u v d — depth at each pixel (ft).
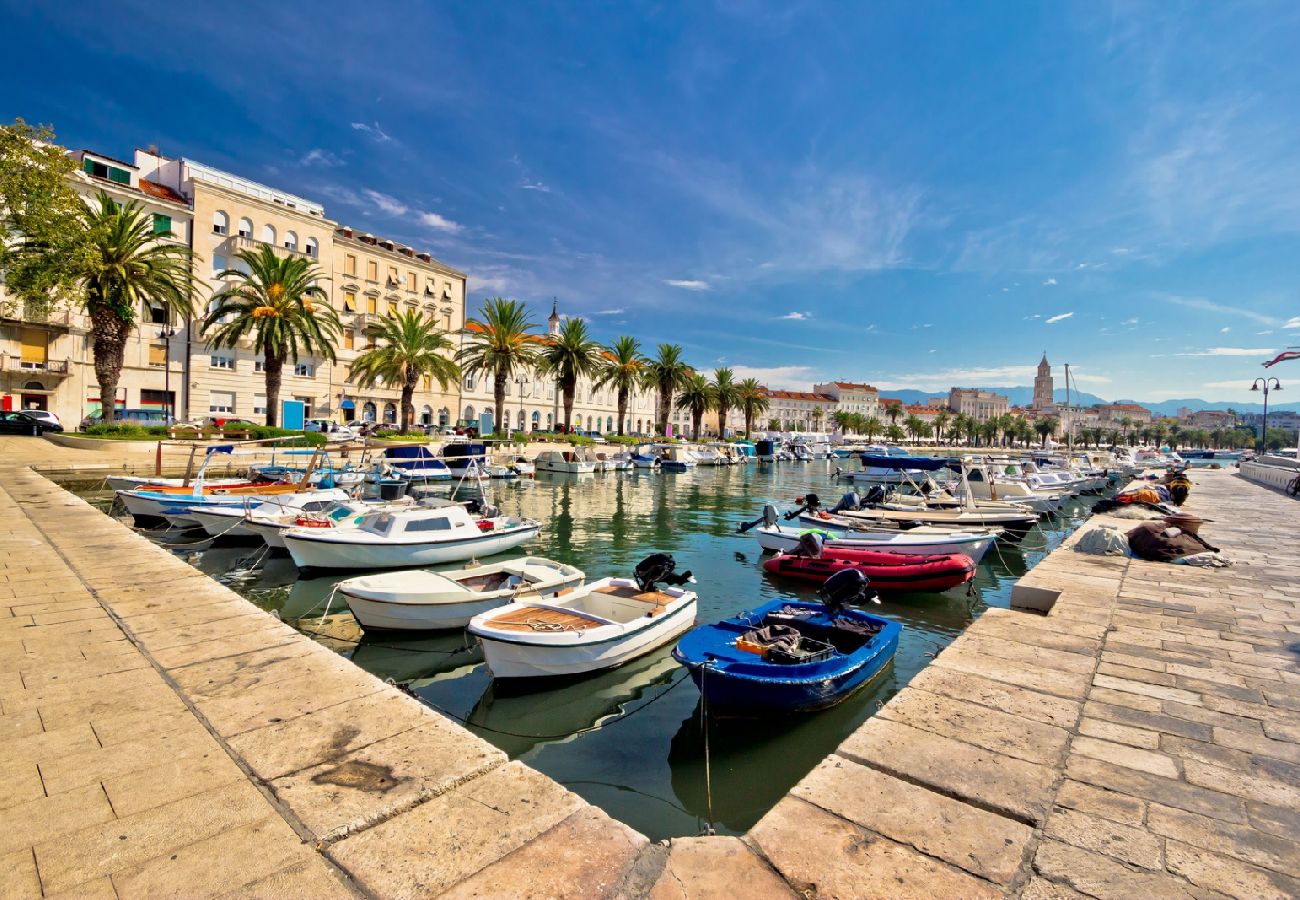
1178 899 10.48
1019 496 94.02
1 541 38.88
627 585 35.81
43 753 14.10
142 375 140.87
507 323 164.86
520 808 12.49
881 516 68.49
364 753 14.38
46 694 17.28
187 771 13.46
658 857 11.16
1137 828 12.53
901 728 16.85
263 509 58.39
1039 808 13.14
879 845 11.73
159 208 143.54
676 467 175.11
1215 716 17.95
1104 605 30.81
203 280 149.07
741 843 11.66
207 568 50.65
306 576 47.67
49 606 25.71
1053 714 17.97
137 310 139.44
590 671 29.14
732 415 449.48
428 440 143.43
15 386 124.77
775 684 23.59
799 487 141.18
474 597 35.76
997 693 19.48
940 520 67.82
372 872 10.48
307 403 170.50
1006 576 57.36
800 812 12.76
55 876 10.13
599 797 21.18
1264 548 49.80
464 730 15.66
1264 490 116.37
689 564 56.44
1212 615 28.99
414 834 11.55
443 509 51.75
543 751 24.21
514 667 27.76
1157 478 153.79
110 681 18.25
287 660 20.11
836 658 25.48
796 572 49.83
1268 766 15.14
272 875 10.32
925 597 48.52
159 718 15.94
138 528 62.44
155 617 24.39
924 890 10.52
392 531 48.75
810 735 25.38
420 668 32.01
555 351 186.80
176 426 117.29
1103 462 184.24
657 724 26.40
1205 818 12.93
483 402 224.74
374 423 175.11
